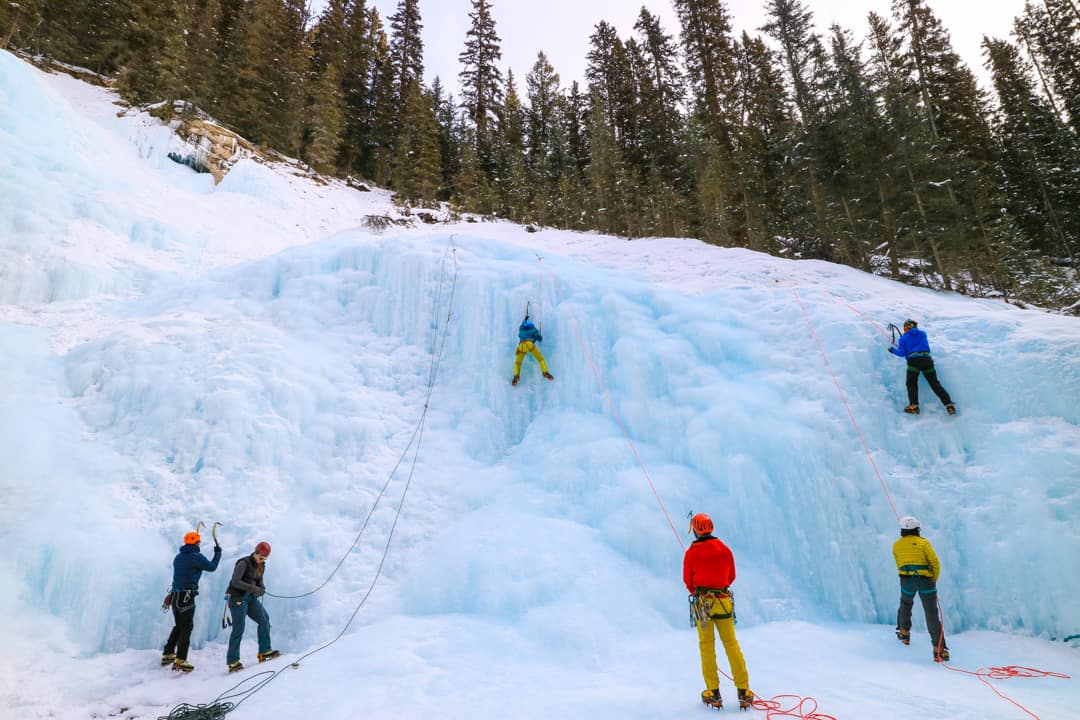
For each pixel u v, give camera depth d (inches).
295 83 1213.1
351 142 1413.6
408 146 1302.9
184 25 1037.2
